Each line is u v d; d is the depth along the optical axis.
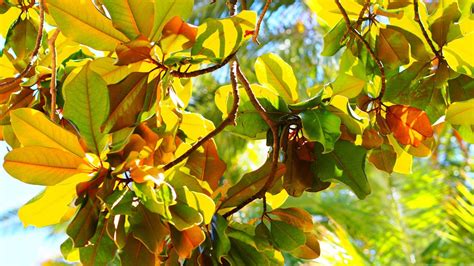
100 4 1.85
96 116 1.64
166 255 1.71
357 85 1.95
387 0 1.95
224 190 1.82
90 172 1.66
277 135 1.79
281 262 1.81
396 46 1.92
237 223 1.78
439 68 1.91
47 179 1.65
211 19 1.69
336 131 1.74
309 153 1.82
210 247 1.73
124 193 1.60
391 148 1.95
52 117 1.76
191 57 1.70
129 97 1.66
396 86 1.93
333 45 1.97
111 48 1.71
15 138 1.88
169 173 1.73
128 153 1.65
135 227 1.60
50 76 1.87
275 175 1.80
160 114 1.71
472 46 1.87
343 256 3.04
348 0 1.97
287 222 1.81
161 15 1.67
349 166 1.81
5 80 1.93
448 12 1.91
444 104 1.95
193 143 1.92
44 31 2.01
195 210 1.62
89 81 1.64
